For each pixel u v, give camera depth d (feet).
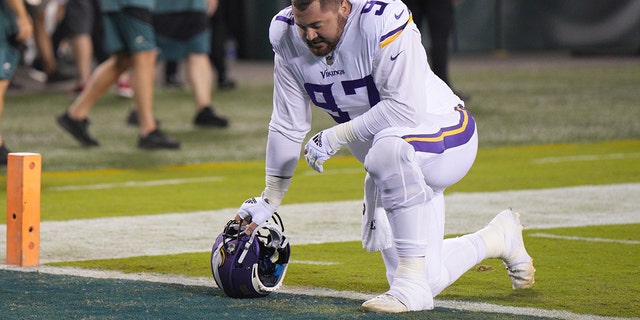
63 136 142.92
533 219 83.76
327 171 114.42
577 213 86.53
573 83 210.79
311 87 54.34
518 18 307.78
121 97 186.80
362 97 53.52
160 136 131.13
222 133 146.72
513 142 136.26
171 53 149.18
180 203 93.86
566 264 66.54
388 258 55.83
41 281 61.11
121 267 66.39
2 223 83.97
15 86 196.85
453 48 302.86
